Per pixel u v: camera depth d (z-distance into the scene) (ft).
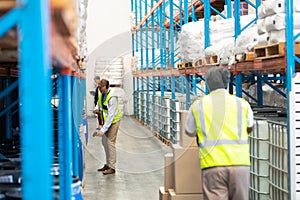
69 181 10.51
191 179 19.81
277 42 17.42
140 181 29.78
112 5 71.41
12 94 21.03
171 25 44.57
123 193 26.68
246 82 32.94
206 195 16.35
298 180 16.39
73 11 6.29
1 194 9.21
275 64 18.08
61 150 10.53
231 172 15.96
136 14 66.85
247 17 26.00
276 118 20.16
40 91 4.79
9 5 5.23
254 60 20.22
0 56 10.26
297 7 17.19
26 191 4.91
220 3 39.06
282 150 17.60
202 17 47.24
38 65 4.75
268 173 19.36
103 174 31.81
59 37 6.40
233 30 26.81
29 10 4.70
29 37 4.73
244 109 16.61
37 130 4.84
